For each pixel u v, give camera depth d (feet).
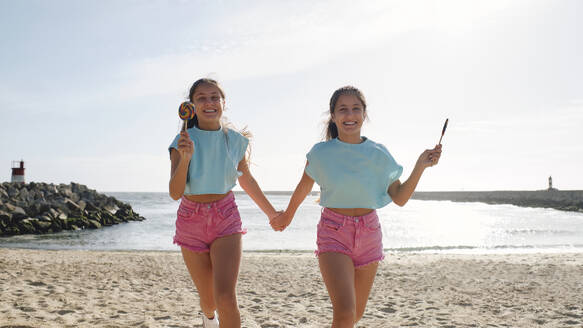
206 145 10.17
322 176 10.05
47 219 79.41
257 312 17.95
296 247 52.11
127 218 102.17
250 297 21.09
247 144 11.00
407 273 29.12
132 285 23.43
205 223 9.88
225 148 10.35
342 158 9.96
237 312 8.93
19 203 85.15
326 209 10.00
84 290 21.08
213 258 9.61
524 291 22.85
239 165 11.23
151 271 28.76
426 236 66.08
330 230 9.65
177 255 39.88
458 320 16.63
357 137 10.41
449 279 26.73
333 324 8.55
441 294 22.08
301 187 10.92
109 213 96.68
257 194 11.44
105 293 20.63
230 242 9.68
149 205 200.13
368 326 15.72
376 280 26.25
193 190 9.99
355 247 9.58
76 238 66.18
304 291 22.85
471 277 27.58
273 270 30.37
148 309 17.69
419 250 49.29
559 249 49.83
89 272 27.25
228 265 9.34
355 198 9.81
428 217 116.67
